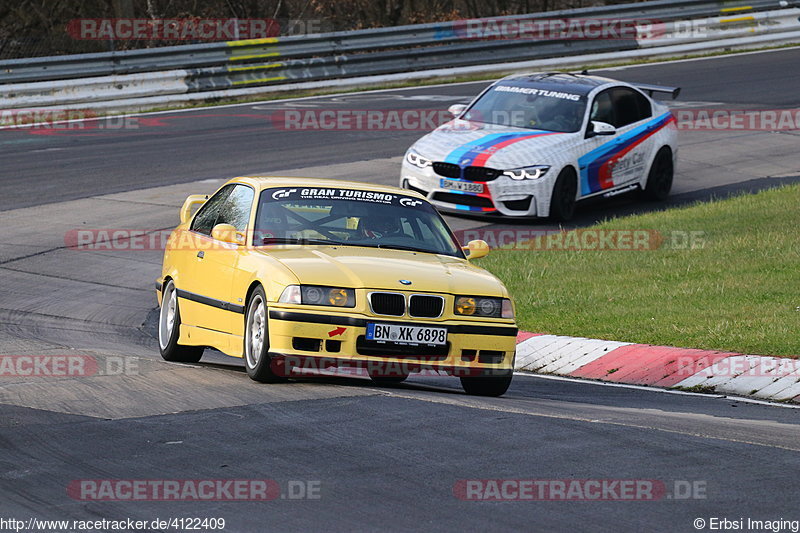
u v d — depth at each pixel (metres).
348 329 25.22
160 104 82.38
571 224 52.41
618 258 44.25
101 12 118.50
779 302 35.84
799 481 17.94
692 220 50.22
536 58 96.00
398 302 25.62
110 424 21.41
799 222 47.31
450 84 90.56
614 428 21.47
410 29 91.38
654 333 33.66
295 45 87.56
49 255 46.22
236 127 74.12
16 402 23.48
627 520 16.00
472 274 27.30
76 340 33.44
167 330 31.62
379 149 67.06
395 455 19.22
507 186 51.59
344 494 17.08
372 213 29.48
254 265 26.86
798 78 87.94
